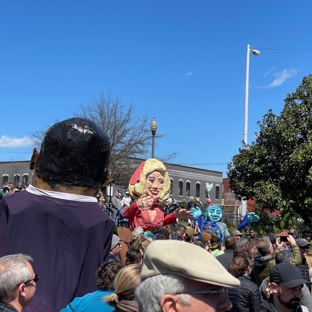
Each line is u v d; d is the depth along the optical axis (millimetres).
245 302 3955
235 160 19438
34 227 3141
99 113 30641
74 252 3152
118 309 2684
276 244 7492
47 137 3404
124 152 30578
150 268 1830
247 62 22312
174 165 49375
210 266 1754
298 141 18375
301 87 18797
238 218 24031
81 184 3377
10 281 2625
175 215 8203
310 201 17344
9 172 39156
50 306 2992
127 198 18531
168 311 1729
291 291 3432
